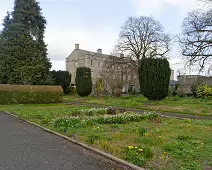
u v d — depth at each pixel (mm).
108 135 7535
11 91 24359
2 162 5055
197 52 20516
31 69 31656
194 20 24000
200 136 7316
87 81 32906
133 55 37281
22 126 10555
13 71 31688
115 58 36969
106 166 4785
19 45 32594
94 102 25375
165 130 8406
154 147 5996
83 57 52750
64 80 40094
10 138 7750
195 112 15219
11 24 33281
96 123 10195
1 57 31609
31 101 25406
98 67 54156
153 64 20891
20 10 34062
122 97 30516
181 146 5891
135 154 5176
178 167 4492
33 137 7934
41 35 35188
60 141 7273
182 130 8477
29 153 5820
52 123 10602
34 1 35531
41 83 33344
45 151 6031
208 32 20141
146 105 19703
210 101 22703
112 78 33156
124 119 10680
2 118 13727
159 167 4512
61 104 23984
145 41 37500
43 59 33875
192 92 30391
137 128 8852
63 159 5297
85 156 5555
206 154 5336
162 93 21125
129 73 36750
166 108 17500
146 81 21172
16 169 4590
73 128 8898
